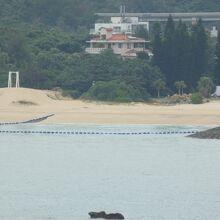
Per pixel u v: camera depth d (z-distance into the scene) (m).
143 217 164.75
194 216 165.62
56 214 166.38
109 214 162.50
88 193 187.12
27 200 178.75
